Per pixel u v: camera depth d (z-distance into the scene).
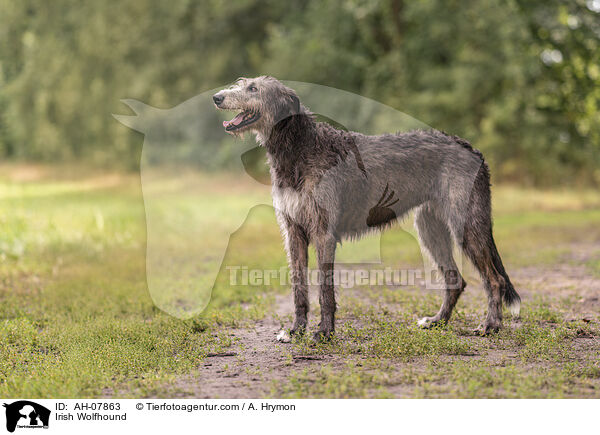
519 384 4.99
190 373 5.55
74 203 21.20
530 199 25.59
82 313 7.96
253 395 5.00
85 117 38.47
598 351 6.02
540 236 16.19
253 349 6.40
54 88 40.25
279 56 30.89
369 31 31.94
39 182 32.91
